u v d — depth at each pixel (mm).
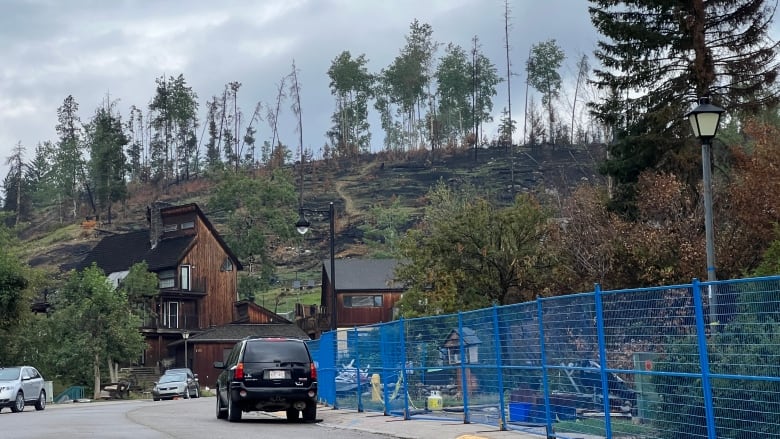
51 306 65375
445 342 20859
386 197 126938
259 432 20562
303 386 23922
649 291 13195
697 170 35094
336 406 29047
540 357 16469
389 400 23891
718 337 11719
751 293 11195
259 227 102938
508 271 37625
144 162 166375
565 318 15562
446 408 20812
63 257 120250
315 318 73812
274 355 24016
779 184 26500
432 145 143250
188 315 77812
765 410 10938
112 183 140625
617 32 36156
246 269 107375
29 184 169375
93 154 143875
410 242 40438
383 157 148000
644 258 29172
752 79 35219
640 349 13430
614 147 36906
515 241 37906
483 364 18969
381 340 24438
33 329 58688
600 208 34375
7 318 55031
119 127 152625
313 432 20547
